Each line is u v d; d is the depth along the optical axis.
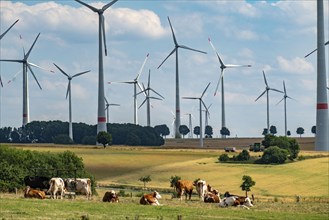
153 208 70.94
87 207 69.44
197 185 90.94
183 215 65.94
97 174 189.75
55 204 71.25
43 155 115.50
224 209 73.81
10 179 102.75
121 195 107.12
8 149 111.56
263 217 67.00
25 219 58.69
